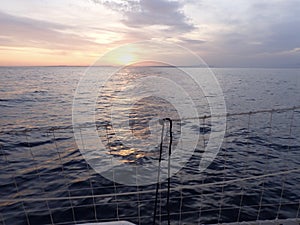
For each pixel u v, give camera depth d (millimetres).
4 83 62094
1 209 6281
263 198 6828
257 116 18312
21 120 19828
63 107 26078
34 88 49531
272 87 53062
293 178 8078
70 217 6035
